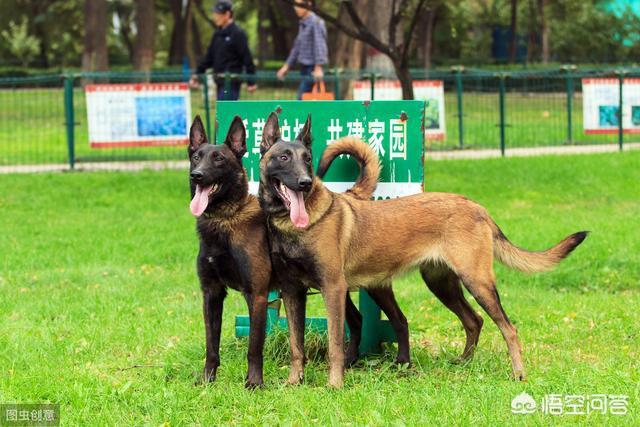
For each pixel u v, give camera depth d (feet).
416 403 19.36
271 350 24.03
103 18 130.31
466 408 18.93
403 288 33.73
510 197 52.49
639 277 34.30
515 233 41.47
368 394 20.11
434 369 23.06
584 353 24.79
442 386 20.70
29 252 39.47
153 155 63.57
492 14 176.96
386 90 61.52
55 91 80.38
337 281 21.12
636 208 49.29
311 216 20.88
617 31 146.51
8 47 212.43
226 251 21.22
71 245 41.14
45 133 74.49
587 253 36.81
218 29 56.70
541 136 70.95
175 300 31.60
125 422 18.94
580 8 151.74
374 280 22.13
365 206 22.00
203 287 21.99
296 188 20.31
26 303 30.42
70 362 23.68
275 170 20.65
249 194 21.86
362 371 23.08
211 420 18.97
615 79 67.36
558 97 76.02
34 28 208.95
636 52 145.38
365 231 21.65
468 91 78.07
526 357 24.00
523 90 76.54
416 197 22.36
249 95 90.94
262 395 20.54
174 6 160.86
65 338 26.12
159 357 24.34
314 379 22.21
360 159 23.15
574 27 149.28
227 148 21.25
